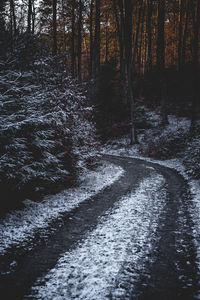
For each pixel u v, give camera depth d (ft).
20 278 12.57
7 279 12.46
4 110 20.45
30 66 25.77
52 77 30.45
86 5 90.12
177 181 36.99
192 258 14.42
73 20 81.35
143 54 139.23
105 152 85.51
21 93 23.24
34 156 24.56
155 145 68.18
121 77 100.99
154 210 23.76
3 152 20.57
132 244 16.33
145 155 70.79
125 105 100.63
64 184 32.37
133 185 35.22
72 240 17.29
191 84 97.40
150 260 14.24
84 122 40.06
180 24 95.09
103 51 167.32
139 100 104.37
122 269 13.24
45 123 24.04
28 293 11.34
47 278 12.56
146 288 11.61
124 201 27.27
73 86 34.63
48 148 25.18
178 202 26.20
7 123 19.89
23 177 21.68
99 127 98.63
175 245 16.14
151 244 16.31
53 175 27.35
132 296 11.01
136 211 23.52
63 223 20.80
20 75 21.70
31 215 21.68
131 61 77.82
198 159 39.93
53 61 30.42
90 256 14.82
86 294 11.21
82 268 13.46
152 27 126.41
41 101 24.71
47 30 67.72
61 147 30.66
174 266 13.57
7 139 20.54
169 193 30.22
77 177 35.86
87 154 39.78
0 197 20.30
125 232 18.39
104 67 103.55
